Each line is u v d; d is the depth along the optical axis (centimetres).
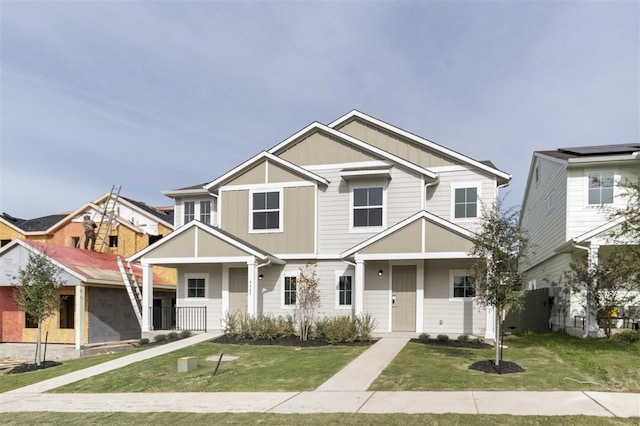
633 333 1305
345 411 725
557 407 698
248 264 1545
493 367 969
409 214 1598
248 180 1745
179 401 861
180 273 1791
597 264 1329
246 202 1738
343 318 1426
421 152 1691
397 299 1575
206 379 1009
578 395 763
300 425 668
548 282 1723
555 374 909
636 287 1259
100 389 1003
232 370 1080
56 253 1778
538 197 2064
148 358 1269
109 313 1834
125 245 2444
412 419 665
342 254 1491
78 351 1616
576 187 1552
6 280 1659
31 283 1386
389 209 1617
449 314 1527
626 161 1481
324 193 1689
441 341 1351
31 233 2566
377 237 1437
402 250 1420
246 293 1722
